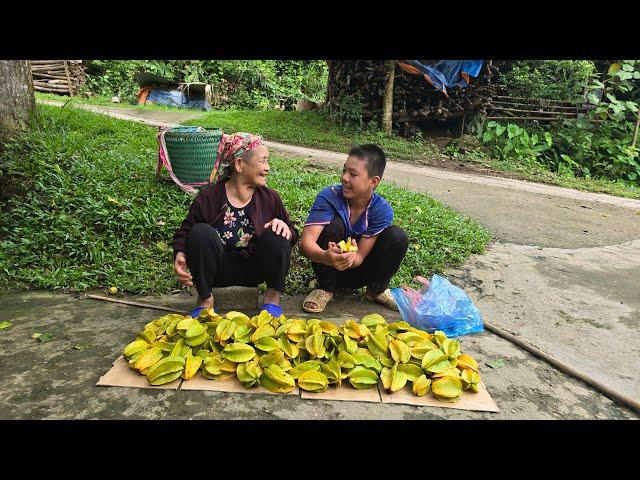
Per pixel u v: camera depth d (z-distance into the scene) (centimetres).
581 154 1247
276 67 2538
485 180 959
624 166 1232
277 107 2316
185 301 361
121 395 240
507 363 299
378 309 365
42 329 308
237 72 2258
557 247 559
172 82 2042
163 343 269
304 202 536
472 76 1222
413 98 1288
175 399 239
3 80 555
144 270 400
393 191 644
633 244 598
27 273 384
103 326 315
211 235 304
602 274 478
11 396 237
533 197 837
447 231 529
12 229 443
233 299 358
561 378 287
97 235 437
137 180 547
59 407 230
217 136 542
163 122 1395
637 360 317
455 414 243
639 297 425
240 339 272
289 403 242
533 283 441
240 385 253
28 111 586
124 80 2114
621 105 1236
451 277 441
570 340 339
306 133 1245
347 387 258
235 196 323
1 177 495
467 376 261
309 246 328
